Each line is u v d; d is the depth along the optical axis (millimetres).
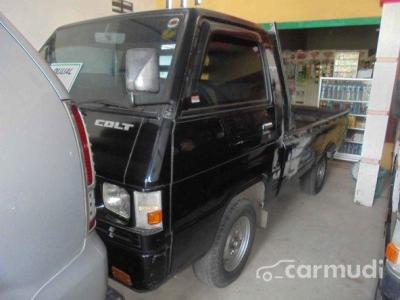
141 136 1812
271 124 2752
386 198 4781
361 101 6527
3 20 1132
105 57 2326
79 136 1270
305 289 2781
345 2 5605
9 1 4391
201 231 2148
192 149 1937
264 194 2912
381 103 4199
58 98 1204
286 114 3006
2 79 1067
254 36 2529
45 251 1137
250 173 2557
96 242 1388
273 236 3637
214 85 2156
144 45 2113
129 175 1769
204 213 2129
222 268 2553
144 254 1806
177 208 1893
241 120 2365
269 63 2742
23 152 1063
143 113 1889
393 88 4117
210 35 2082
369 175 4426
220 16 2229
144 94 1917
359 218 4137
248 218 2744
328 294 2729
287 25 6160
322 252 3346
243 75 2432
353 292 2760
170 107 1833
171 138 1799
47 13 4844
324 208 4422
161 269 1887
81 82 2359
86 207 1304
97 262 1342
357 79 6492
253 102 2533
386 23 3975
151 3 6859
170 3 6930
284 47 7945
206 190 2098
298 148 3424
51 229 1148
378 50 4082
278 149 2932
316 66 7688
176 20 2055
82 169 1266
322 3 5781
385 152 5719
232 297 2654
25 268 1082
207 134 2051
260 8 6328
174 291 2691
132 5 6352
